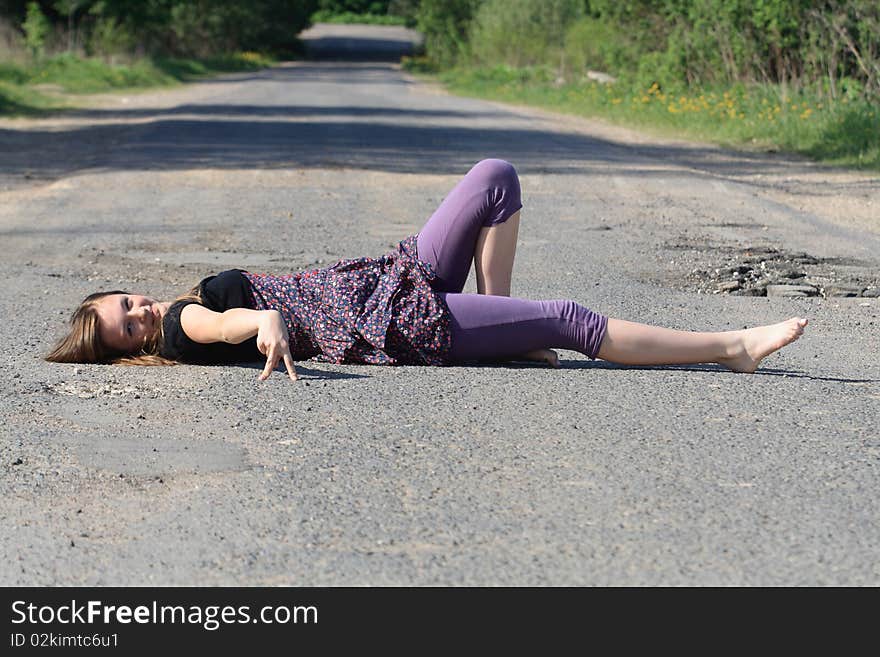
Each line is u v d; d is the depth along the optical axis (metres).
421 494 4.58
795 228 13.74
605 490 4.61
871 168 21.41
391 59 111.06
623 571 3.90
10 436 5.34
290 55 107.56
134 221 14.19
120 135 27.81
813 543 4.09
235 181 18.34
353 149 23.70
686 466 4.90
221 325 6.35
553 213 15.03
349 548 4.09
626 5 42.47
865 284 10.16
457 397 5.98
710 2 35.09
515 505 4.46
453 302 6.50
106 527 4.30
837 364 7.11
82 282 10.21
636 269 10.95
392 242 12.66
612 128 32.34
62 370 6.60
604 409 5.78
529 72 60.62
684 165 21.70
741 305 9.32
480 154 23.02
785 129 26.88
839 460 4.98
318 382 6.24
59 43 60.31
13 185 18.27
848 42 28.36
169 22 76.75
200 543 4.15
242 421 5.56
